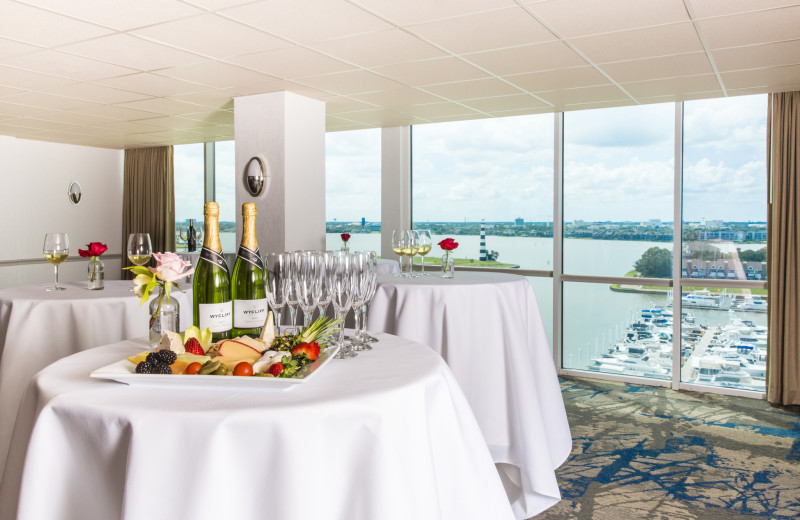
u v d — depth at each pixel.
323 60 3.89
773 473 3.27
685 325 5.22
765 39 3.40
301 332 1.80
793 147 4.62
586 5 2.89
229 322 1.81
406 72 4.21
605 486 3.10
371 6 2.90
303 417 1.26
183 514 1.21
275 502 1.24
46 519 1.30
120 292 3.43
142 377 1.40
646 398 4.85
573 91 4.79
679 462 3.43
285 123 4.85
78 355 1.79
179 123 6.51
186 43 3.52
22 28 3.24
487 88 4.71
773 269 4.67
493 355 3.02
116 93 4.93
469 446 1.65
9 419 3.05
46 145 8.25
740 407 4.58
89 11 2.97
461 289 3.04
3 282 7.83
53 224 8.39
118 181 9.24
